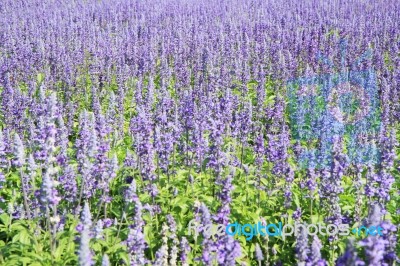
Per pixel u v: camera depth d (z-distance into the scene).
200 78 16.64
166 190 9.70
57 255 7.61
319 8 31.61
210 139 10.55
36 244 7.84
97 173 8.73
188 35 22.91
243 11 32.06
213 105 12.24
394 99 14.38
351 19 27.14
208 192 9.91
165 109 12.52
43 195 7.17
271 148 10.00
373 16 28.38
